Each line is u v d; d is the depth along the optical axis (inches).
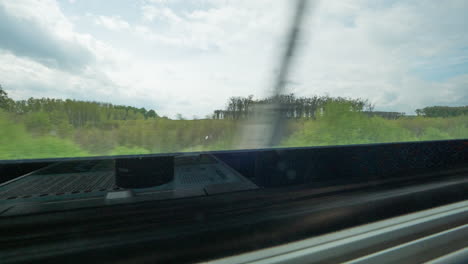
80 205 82.3
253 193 94.7
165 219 71.4
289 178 106.5
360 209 78.3
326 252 55.9
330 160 113.5
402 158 131.2
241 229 65.0
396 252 57.5
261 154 107.2
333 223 69.1
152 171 105.0
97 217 72.2
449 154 142.9
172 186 104.8
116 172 105.5
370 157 122.6
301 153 108.8
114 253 53.9
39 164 132.3
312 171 111.0
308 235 63.5
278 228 65.2
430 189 98.6
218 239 60.5
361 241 60.5
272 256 53.5
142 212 77.5
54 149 60.9
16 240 58.1
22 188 101.6
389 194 93.0
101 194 94.0
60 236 59.9
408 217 73.9
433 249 59.4
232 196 92.4
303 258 54.7
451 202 86.6
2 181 110.6
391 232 65.4
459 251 59.0
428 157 138.5
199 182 111.2
